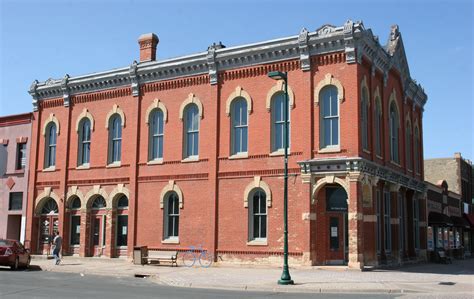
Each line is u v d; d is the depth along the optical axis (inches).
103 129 1305.4
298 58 1061.8
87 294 653.3
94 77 1314.0
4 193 1448.1
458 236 1983.3
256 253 1061.1
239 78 1130.0
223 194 1116.5
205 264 1107.9
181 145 1189.1
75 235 1327.5
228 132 1127.6
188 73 1197.7
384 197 1160.8
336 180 984.9
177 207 1190.9
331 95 1031.0
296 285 764.0
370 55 1074.7
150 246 1195.9
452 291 722.2
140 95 1262.3
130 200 1235.9
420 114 1514.5
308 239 993.5
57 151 1370.6
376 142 1103.6
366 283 784.9
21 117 1446.9
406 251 1311.5
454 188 2134.6
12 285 751.7
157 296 639.8
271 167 1066.1
